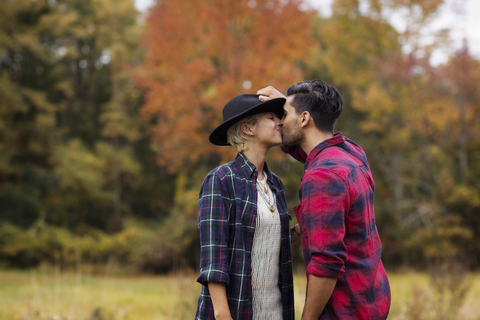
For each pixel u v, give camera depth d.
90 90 23.39
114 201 20.41
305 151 1.61
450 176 14.48
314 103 1.54
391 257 15.08
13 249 15.27
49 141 19.20
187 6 13.45
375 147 15.90
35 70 19.88
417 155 15.38
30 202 17.45
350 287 1.41
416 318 4.32
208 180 1.51
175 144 15.28
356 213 1.43
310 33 13.41
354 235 1.44
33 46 18.61
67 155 19.16
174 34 13.27
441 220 13.89
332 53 16.53
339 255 1.34
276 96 1.65
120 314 5.03
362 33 15.53
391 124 14.95
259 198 1.59
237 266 1.47
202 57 13.64
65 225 18.02
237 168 1.58
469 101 13.74
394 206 15.35
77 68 23.30
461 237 13.52
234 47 12.44
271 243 1.58
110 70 22.78
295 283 5.51
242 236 1.50
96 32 21.64
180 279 4.82
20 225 17.08
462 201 13.82
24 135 18.83
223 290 1.40
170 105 13.36
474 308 4.84
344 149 1.57
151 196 21.95
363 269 1.44
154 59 13.66
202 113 13.65
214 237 1.44
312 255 1.37
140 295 7.42
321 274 1.33
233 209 1.50
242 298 1.46
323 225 1.35
